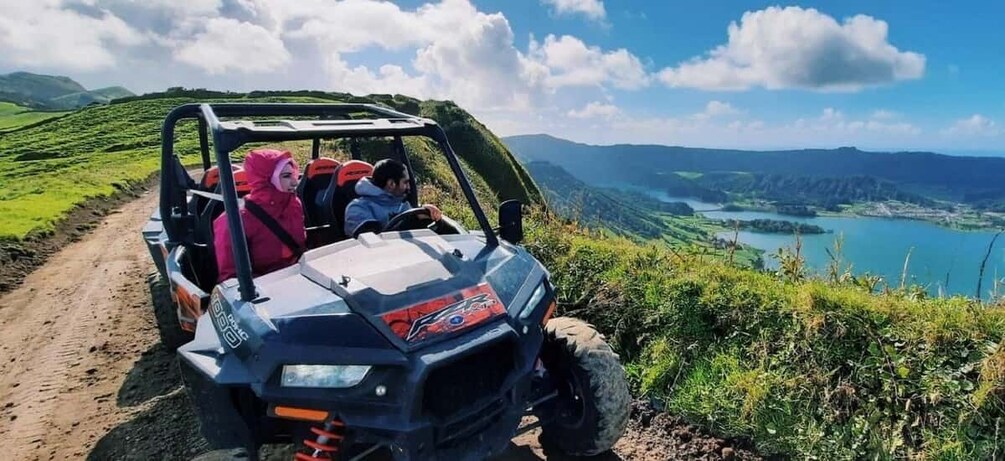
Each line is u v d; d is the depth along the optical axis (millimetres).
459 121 95188
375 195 5129
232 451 3275
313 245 5539
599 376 3922
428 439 3145
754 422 4562
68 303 9078
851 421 4367
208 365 3309
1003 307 4973
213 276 5629
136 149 62062
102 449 4883
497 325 3443
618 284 6555
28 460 4809
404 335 3164
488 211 11148
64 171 40062
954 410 4160
